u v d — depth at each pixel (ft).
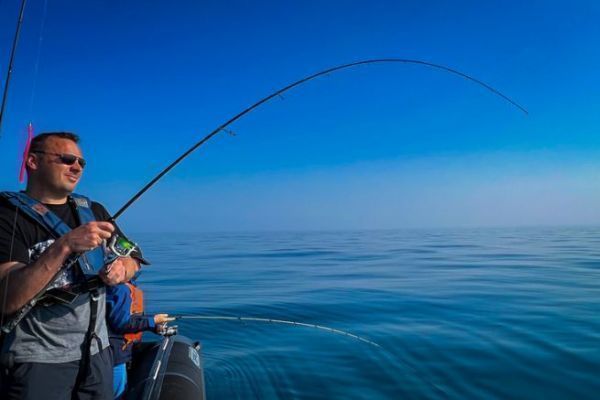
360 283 37.52
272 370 15.56
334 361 16.44
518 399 12.77
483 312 23.70
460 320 22.04
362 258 66.95
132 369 10.93
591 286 32.19
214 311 26.05
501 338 18.53
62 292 6.23
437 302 27.17
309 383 14.33
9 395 6.13
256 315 24.73
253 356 17.16
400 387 13.87
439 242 118.73
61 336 6.31
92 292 6.65
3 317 5.60
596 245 93.25
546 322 20.94
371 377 14.74
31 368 6.11
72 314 6.38
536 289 31.22
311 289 34.58
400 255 71.31
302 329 21.39
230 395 13.42
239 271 50.31
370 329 20.86
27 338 6.15
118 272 6.57
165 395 8.84
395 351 17.33
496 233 200.54
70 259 5.84
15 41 5.37
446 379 14.37
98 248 6.98
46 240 6.29
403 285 35.40
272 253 83.56
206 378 14.84
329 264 57.62
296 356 17.08
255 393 13.55
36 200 6.60
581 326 20.06
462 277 39.45
